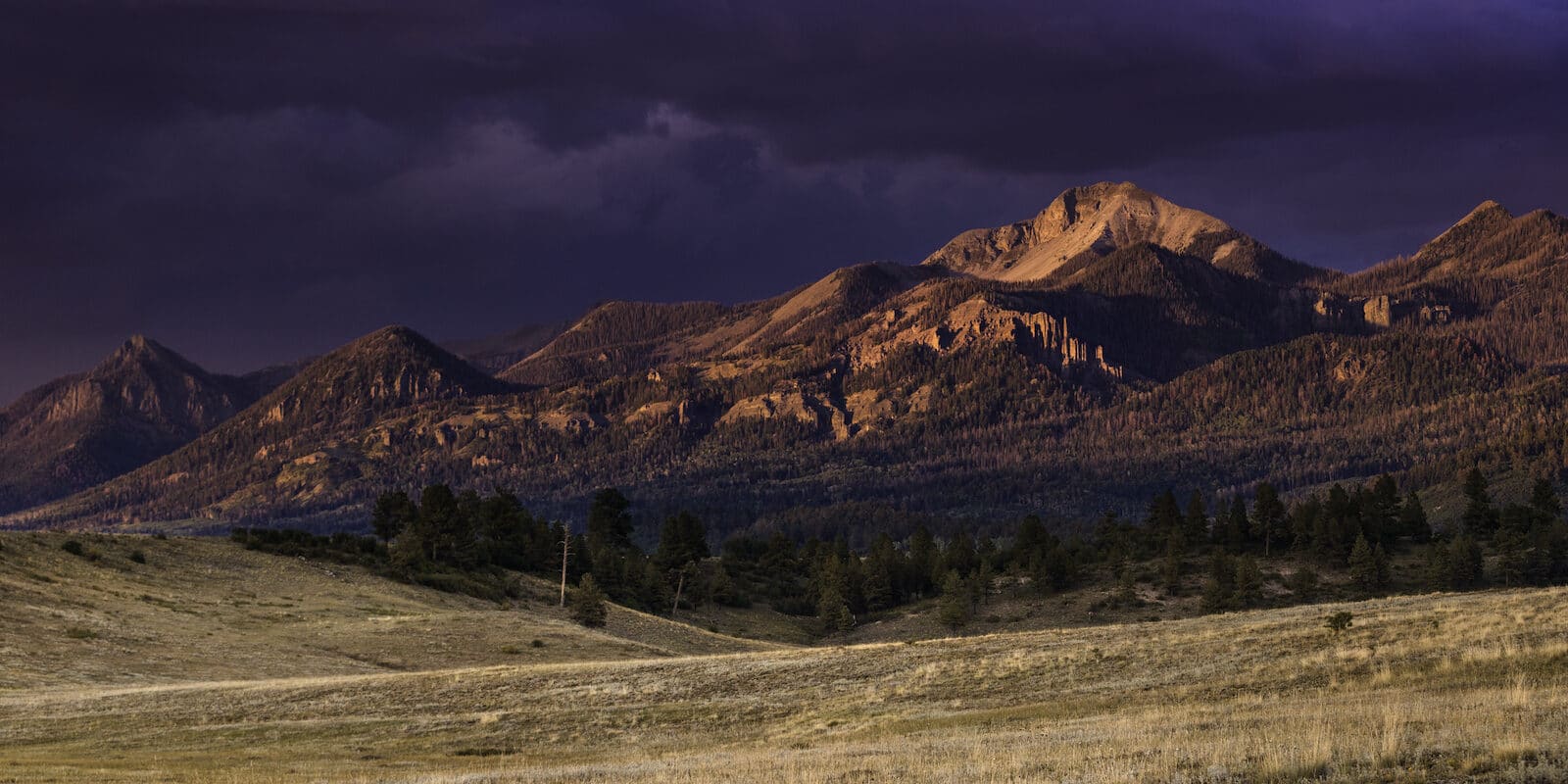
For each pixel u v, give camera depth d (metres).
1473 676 50.78
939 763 42.28
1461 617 65.25
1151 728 46.59
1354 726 40.06
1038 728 51.97
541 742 63.53
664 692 75.62
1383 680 53.03
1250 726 43.41
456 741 64.75
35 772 53.62
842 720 62.03
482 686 82.00
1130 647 72.12
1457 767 32.03
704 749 57.88
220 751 63.28
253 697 80.88
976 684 68.06
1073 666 68.88
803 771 42.75
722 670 81.81
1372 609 81.75
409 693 80.56
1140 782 34.78
